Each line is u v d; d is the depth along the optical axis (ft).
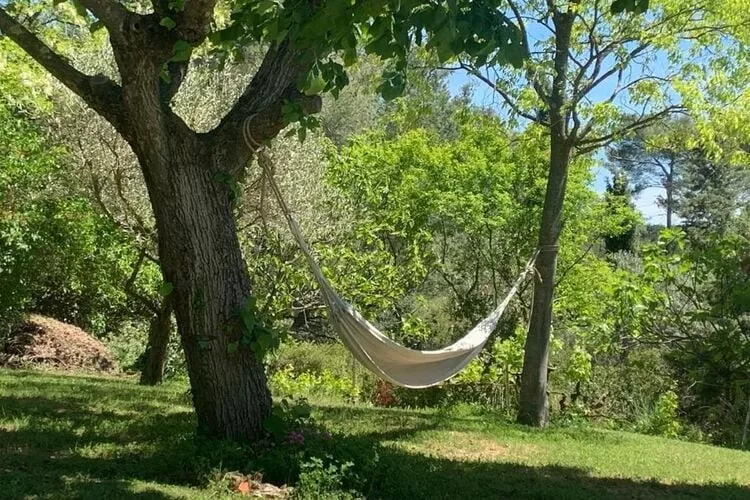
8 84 34.58
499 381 45.11
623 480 22.99
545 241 36.35
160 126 18.88
